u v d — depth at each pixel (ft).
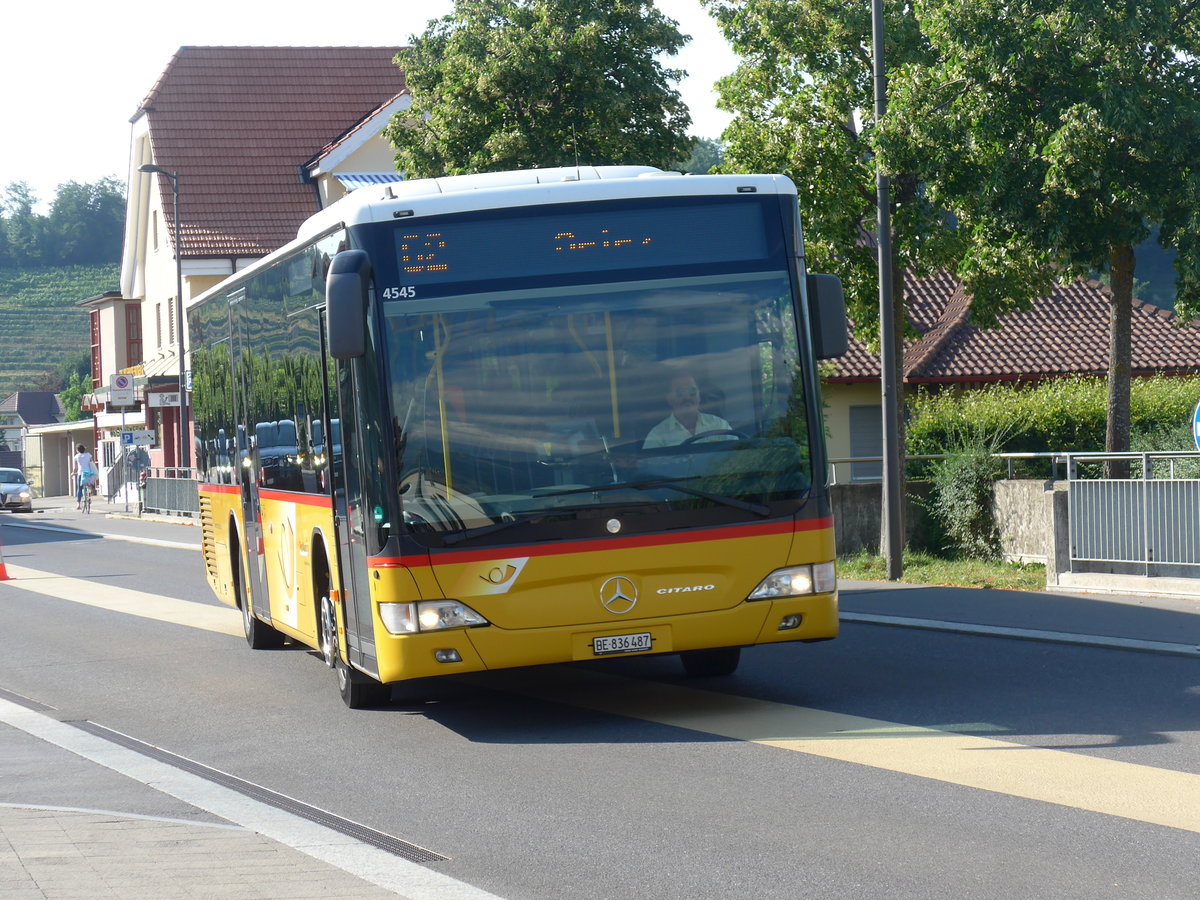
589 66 92.53
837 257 74.84
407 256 33.04
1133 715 32.48
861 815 24.70
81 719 39.34
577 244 33.63
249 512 49.34
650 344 33.55
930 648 44.57
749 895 20.43
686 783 27.76
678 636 32.94
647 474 33.06
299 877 21.54
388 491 32.40
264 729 36.42
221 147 189.37
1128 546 55.36
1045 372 131.03
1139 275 242.78
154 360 213.46
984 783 26.66
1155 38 62.85
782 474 33.76
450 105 92.99
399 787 28.84
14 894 20.43
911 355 136.26
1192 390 112.78
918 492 76.59
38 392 495.00
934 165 65.92
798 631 33.73
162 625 61.00
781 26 71.31
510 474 32.68
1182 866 21.06
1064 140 61.93
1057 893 19.93
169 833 24.61
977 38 64.75
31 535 140.87
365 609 34.19
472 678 43.21
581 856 22.88
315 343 37.70
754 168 72.74
